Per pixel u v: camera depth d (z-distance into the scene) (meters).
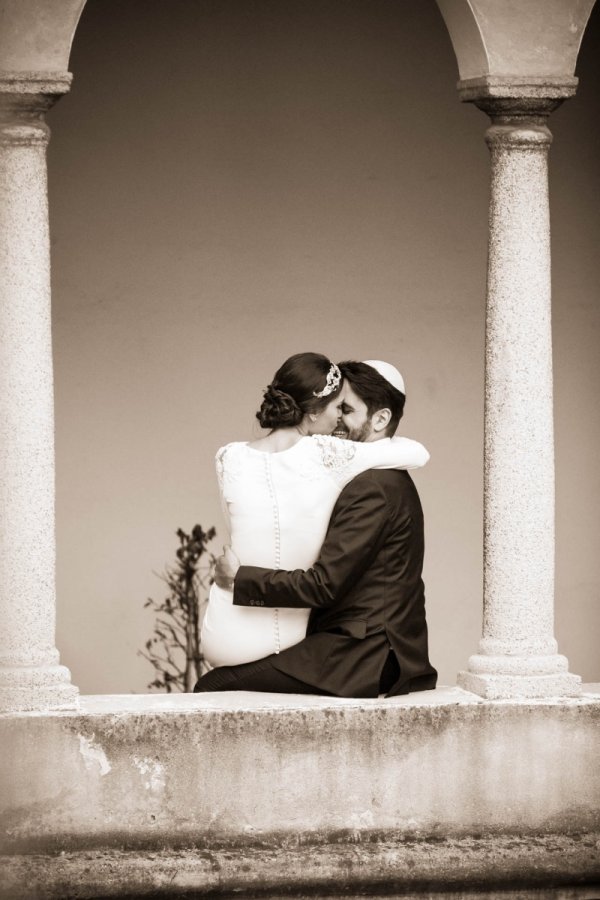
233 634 6.48
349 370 6.55
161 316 9.23
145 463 9.28
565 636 9.56
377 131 9.24
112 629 9.29
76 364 9.17
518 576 6.61
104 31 8.99
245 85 9.12
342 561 6.24
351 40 9.16
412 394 9.43
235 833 6.31
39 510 6.27
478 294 9.41
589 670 9.58
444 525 9.51
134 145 9.09
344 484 6.39
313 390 6.41
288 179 9.23
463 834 6.45
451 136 9.29
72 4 6.14
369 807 6.38
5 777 6.17
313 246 9.30
